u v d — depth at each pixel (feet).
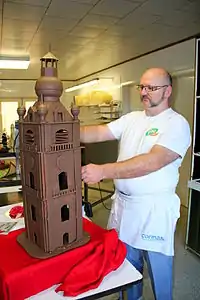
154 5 7.77
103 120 19.89
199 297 7.06
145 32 10.60
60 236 3.46
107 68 19.38
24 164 3.56
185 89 13.09
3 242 3.76
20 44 11.96
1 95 24.59
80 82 25.11
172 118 4.98
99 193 16.17
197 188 8.76
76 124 3.45
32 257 3.33
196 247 9.07
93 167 3.81
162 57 13.58
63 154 3.35
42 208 3.31
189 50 11.78
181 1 7.47
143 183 5.10
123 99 17.84
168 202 5.21
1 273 3.10
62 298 3.10
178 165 5.23
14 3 7.35
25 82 24.98
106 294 3.25
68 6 7.64
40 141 3.18
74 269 3.34
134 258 5.51
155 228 5.17
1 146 11.30
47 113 3.19
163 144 4.58
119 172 4.01
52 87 3.29
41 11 8.04
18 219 5.23
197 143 9.22
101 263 3.50
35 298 3.11
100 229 4.17
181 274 8.05
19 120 3.56
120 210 5.56
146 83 5.09
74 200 3.54
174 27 10.03
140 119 5.50
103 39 11.51
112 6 7.77
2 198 11.76
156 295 5.42
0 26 9.42
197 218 8.98
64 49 13.19
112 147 15.97
